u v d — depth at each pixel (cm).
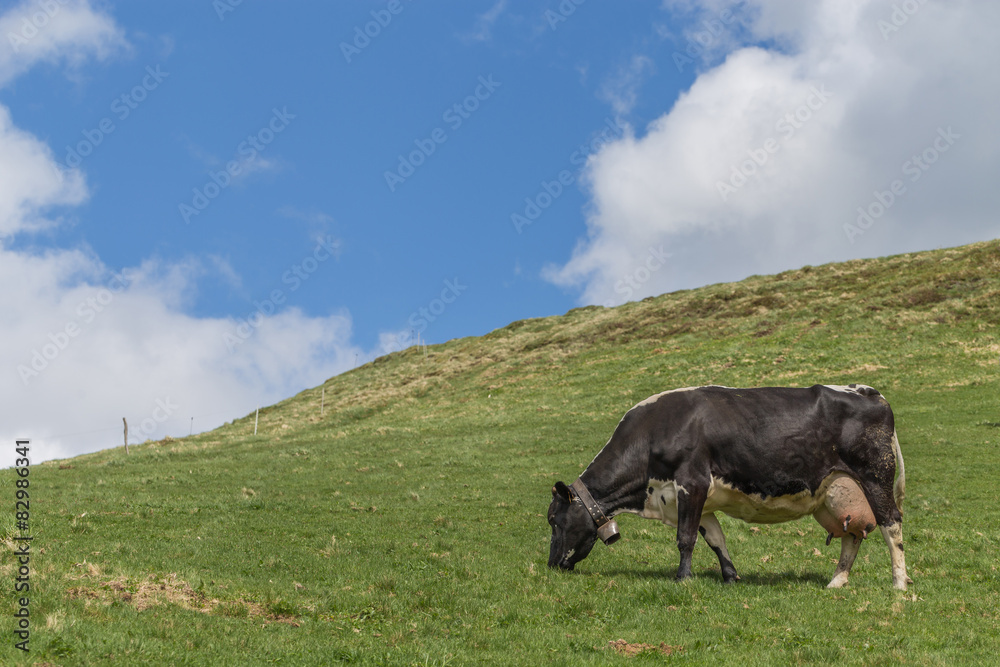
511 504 2141
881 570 1259
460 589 1056
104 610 793
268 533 1675
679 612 946
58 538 1443
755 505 1123
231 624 805
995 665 726
